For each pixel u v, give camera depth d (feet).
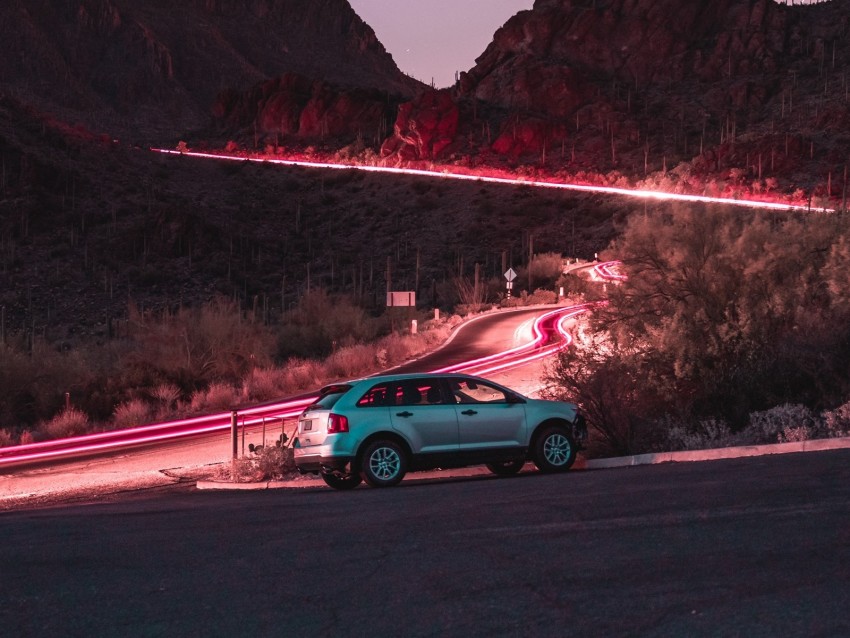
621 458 45.55
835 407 45.42
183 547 27.45
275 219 583.17
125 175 560.20
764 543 21.61
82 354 130.52
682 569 19.94
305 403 103.35
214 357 129.90
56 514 42.39
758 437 44.19
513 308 236.22
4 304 363.35
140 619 19.03
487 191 576.61
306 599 19.88
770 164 485.15
